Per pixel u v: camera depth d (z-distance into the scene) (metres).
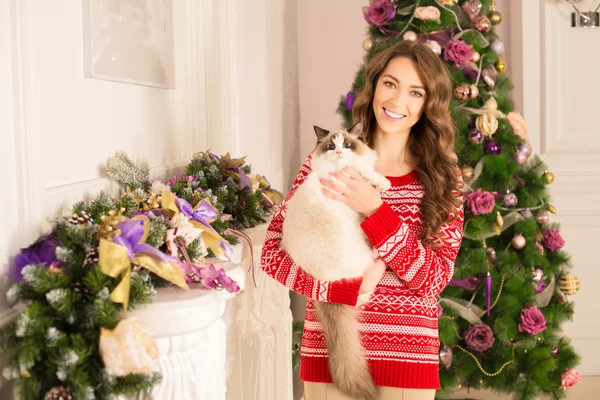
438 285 1.72
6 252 1.28
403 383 1.68
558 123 4.12
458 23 3.13
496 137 3.21
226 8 3.08
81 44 1.70
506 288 3.23
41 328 1.14
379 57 1.92
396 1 3.17
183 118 2.69
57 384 1.18
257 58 3.60
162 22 2.33
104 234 1.31
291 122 4.15
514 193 3.34
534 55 4.09
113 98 1.93
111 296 1.16
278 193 2.81
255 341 2.53
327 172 1.78
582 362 4.19
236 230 2.32
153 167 2.27
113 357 1.12
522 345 3.25
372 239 1.67
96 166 1.80
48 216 1.48
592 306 4.18
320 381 1.76
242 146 3.47
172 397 1.24
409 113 1.83
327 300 1.67
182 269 1.31
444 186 1.80
